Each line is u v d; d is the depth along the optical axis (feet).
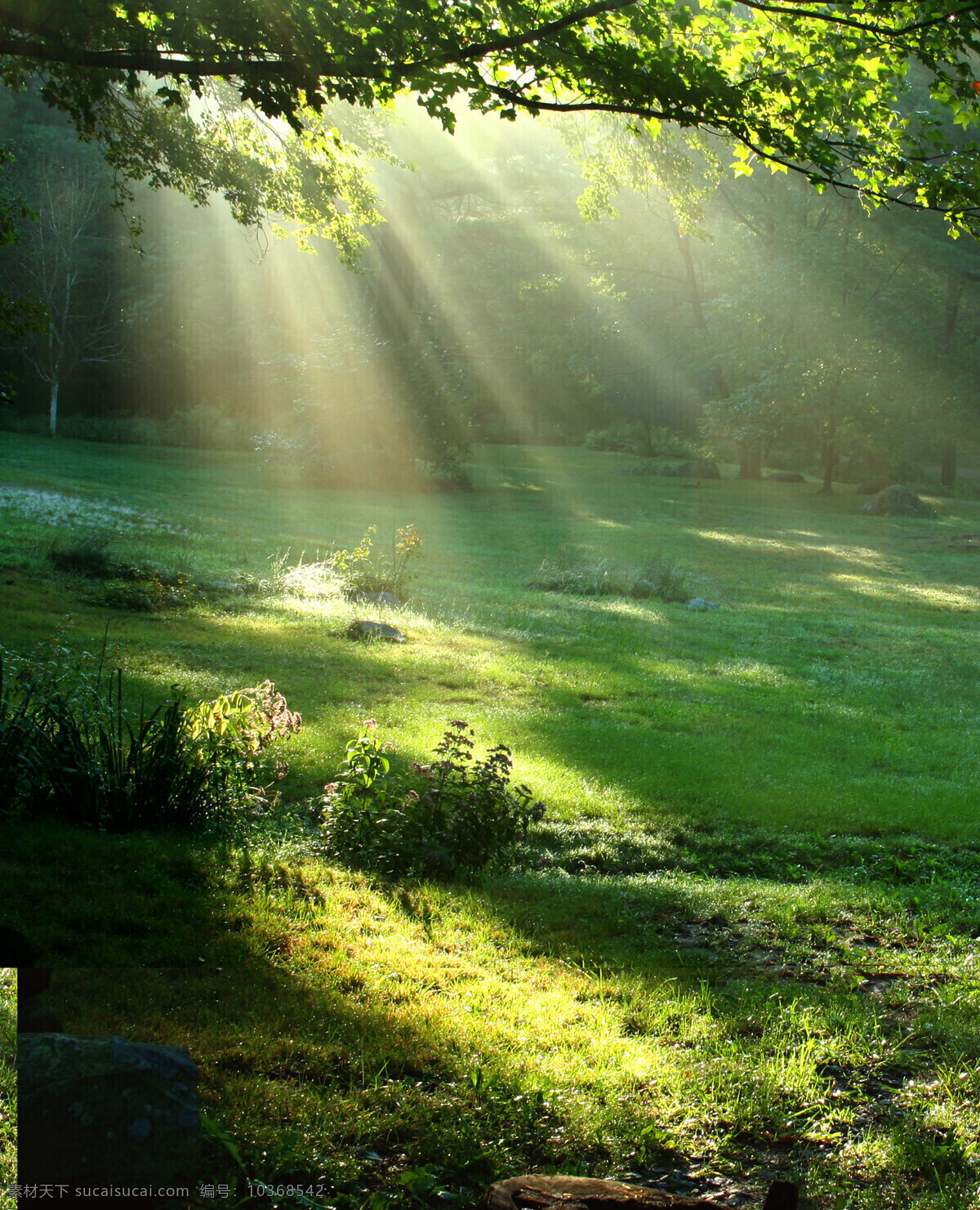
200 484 115.24
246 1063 12.76
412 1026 14.65
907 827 31.99
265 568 67.26
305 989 15.33
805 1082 14.47
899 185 28.17
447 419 136.98
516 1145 12.22
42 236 140.36
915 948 21.91
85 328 154.40
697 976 19.19
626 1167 12.25
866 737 43.83
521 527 109.40
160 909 17.57
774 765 37.88
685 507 139.13
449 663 48.96
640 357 172.45
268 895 19.36
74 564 55.52
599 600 74.59
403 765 31.73
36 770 21.94
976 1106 14.17
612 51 25.45
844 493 165.99
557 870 26.00
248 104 50.70
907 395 152.25
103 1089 9.95
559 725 40.45
